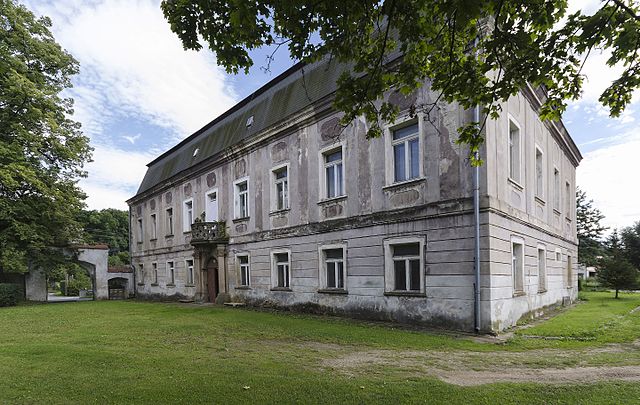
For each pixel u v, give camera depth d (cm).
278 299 1762
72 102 2806
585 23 459
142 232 3300
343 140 1464
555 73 536
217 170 2288
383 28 1159
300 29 494
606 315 1327
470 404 480
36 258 2617
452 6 437
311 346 871
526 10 471
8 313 1805
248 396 513
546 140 1667
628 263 2381
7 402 504
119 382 584
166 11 507
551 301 1585
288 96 1841
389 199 1280
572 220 2186
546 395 510
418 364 694
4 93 2373
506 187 1174
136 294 3309
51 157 2700
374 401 493
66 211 2702
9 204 2383
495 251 1044
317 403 487
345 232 1429
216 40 517
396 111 581
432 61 584
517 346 846
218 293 2198
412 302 1178
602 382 566
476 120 1064
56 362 716
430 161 1165
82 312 1820
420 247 1172
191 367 674
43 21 2669
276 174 1856
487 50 503
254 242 1945
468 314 1039
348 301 1400
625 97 551
